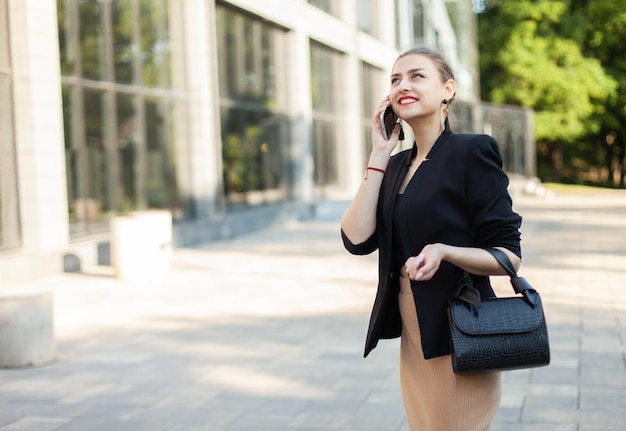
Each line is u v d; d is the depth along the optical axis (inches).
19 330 317.1
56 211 591.8
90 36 673.6
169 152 804.0
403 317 127.8
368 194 127.8
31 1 574.6
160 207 782.5
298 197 1121.4
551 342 333.7
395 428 230.5
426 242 122.3
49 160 587.5
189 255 690.2
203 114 844.0
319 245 759.1
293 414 246.2
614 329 358.0
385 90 1534.2
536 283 495.8
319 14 1186.0
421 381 126.0
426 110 123.7
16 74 576.1
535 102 1819.6
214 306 442.3
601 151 2378.2
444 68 125.9
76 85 650.2
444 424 123.3
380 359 313.6
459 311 116.7
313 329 375.2
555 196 1549.0
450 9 1651.1
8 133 575.2
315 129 1224.2
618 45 2003.0
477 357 114.1
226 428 235.0
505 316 115.9
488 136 121.9
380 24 1531.7
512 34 1804.9
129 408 258.4
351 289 492.1
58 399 271.9
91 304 456.8
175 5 826.2
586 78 1793.8
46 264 562.6
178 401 264.5
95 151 674.2
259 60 1030.4
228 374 297.3
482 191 119.6
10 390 285.3
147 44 768.9
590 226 892.0
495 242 120.2
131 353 336.5
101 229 674.8
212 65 862.5
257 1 973.2
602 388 265.1
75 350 345.1
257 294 480.1
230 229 860.6
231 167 940.0
